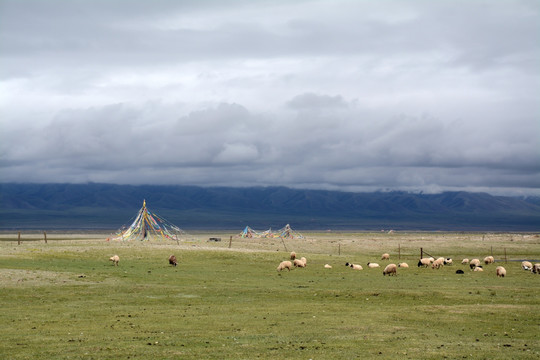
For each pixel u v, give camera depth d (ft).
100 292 149.59
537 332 100.78
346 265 251.19
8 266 195.42
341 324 106.93
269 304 133.49
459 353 83.41
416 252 384.88
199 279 183.01
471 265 243.60
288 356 81.10
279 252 298.56
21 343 89.51
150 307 128.36
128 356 81.05
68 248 267.80
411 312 120.57
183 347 86.89
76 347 86.69
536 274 216.33
